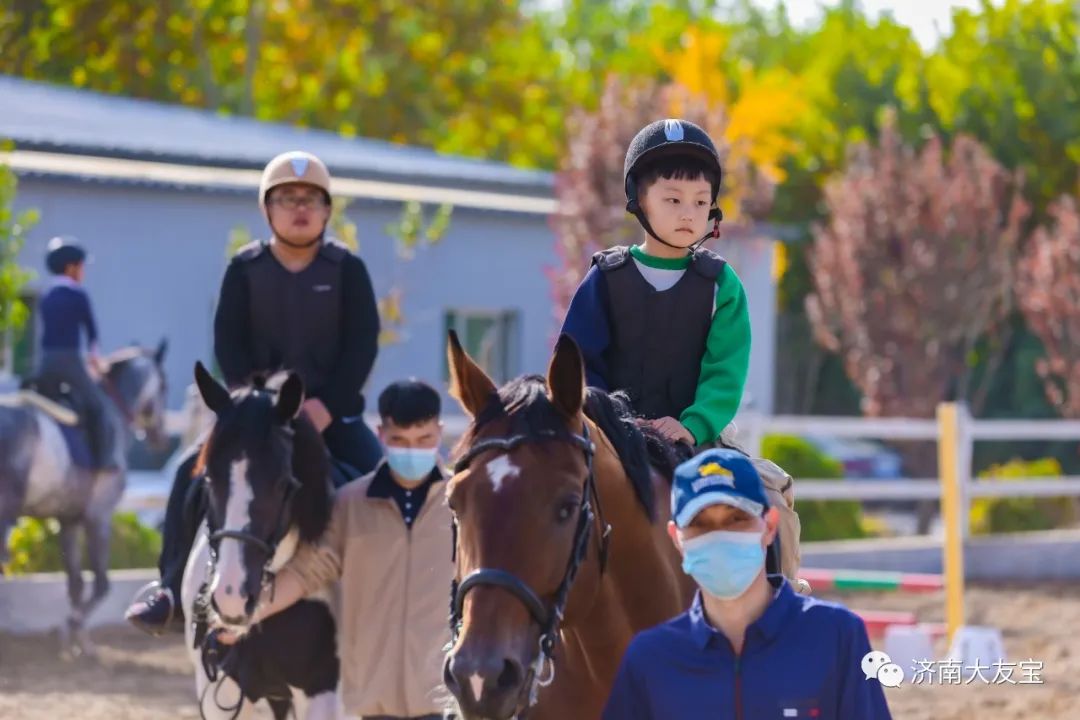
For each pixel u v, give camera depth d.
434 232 19.61
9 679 10.84
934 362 25.88
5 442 11.45
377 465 7.01
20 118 19.73
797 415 37.03
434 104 40.28
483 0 39.62
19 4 35.03
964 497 17.09
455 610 4.04
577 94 46.34
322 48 38.72
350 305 6.84
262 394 6.19
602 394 4.59
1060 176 34.72
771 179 23.52
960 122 35.66
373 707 6.19
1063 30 36.84
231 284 6.74
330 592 6.51
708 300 5.02
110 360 13.84
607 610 4.47
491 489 3.94
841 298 26.28
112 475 12.07
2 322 13.48
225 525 5.94
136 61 35.97
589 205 21.41
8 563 12.59
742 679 3.53
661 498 4.67
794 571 5.30
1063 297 24.00
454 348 4.25
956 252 25.70
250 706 6.48
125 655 11.99
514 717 3.92
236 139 21.61
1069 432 17.52
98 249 18.81
